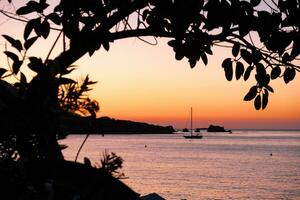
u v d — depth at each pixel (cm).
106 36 289
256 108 339
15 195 138
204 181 8244
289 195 6650
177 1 313
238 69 333
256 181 8338
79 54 269
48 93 152
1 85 164
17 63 196
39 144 146
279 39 326
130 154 15488
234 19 318
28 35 281
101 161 152
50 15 283
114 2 290
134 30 314
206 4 315
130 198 181
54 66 159
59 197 154
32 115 146
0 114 145
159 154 15488
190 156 14712
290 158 14275
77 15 284
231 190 7169
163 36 320
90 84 153
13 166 138
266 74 335
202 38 327
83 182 157
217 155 15350
